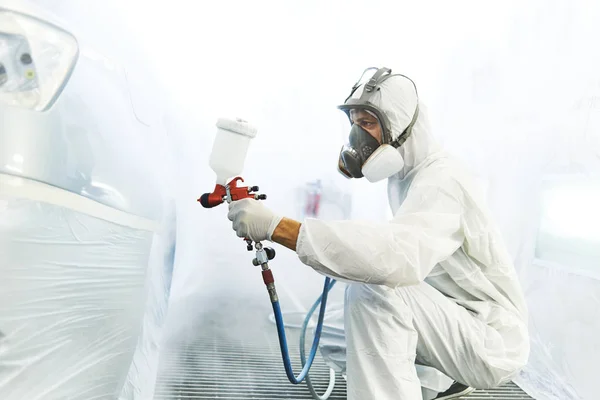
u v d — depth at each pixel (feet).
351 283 4.44
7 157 2.47
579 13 6.69
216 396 5.16
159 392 5.08
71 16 5.24
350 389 4.14
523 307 4.98
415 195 4.32
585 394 5.60
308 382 5.10
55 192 2.63
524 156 7.38
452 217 4.19
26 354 2.64
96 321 3.01
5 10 2.54
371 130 4.56
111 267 3.05
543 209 6.91
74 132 2.76
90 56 3.07
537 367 6.37
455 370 4.48
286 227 3.95
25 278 2.56
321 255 3.82
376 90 4.51
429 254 3.98
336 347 5.29
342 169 4.98
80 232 2.79
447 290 4.91
